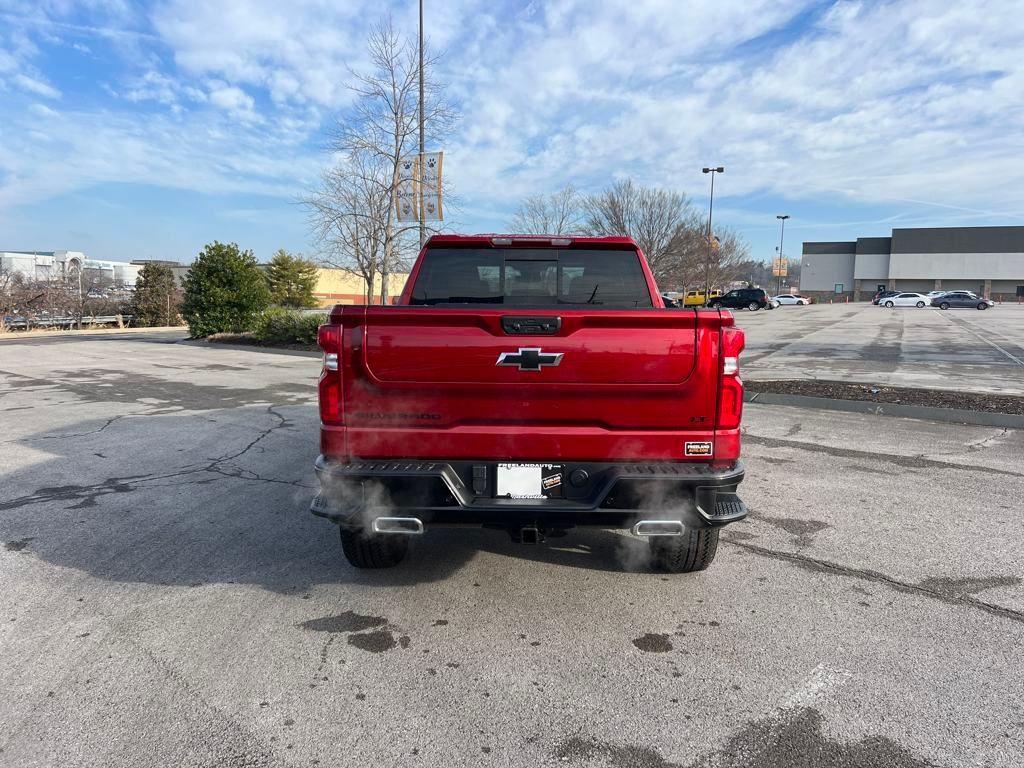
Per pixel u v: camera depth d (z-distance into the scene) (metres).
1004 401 9.57
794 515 5.02
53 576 3.98
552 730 2.56
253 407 10.07
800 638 3.24
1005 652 3.10
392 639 3.25
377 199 19.78
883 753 2.42
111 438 7.85
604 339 3.17
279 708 2.70
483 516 3.22
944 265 80.94
